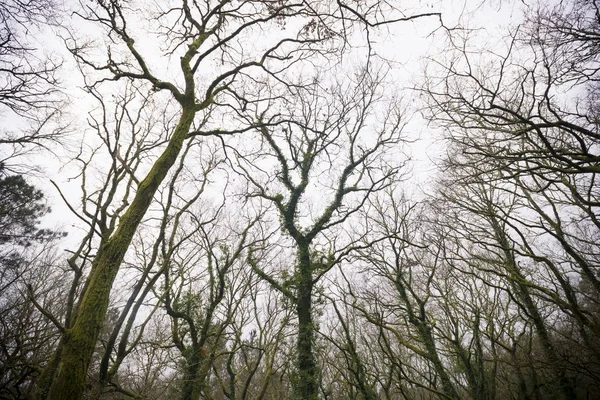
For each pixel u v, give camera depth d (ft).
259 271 46.47
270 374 36.83
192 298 44.24
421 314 46.21
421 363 58.75
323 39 27.68
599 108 28.40
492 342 40.04
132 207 18.29
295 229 52.54
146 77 24.16
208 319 40.60
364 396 36.32
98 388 17.88
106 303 15.83
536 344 57.41
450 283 48.78
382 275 52.34
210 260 43.06
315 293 48.80
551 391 40.93
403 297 49.67
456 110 29.27
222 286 41.27
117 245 16.93
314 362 43.55
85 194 24.99
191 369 37.55
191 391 37.99
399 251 51.90
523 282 36.73
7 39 26.96
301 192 55.42
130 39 24.84
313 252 52.08
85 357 14.30
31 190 57.36
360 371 39.06
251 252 44.91
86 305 15.26
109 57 24.88
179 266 39.52
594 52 24.72
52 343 30.81
